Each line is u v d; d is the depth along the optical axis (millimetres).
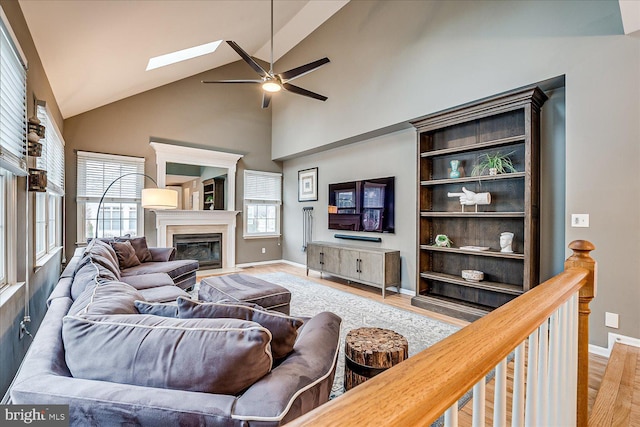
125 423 855
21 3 2084
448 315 3539
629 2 1996
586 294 1373
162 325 1052
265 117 6980
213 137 6250
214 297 2932
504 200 3473
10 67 1952
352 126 4973
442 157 3994
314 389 1062
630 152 2443
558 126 3094
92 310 1212
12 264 2180
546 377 927
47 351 1094
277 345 1219
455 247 3857
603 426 1671
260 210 6973
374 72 4617
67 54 2965
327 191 5996
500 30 3240
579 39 2715
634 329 2422
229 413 849
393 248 4742
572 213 2730
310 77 5844
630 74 2453
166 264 4184
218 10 3604
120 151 5234
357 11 4914
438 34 3801
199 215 5980
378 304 3975
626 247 2457
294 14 5258
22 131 2213
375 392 445
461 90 3559
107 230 5145
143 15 2881
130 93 5168
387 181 4801
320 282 5191
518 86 3104
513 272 3416
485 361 583
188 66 5227
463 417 1723
